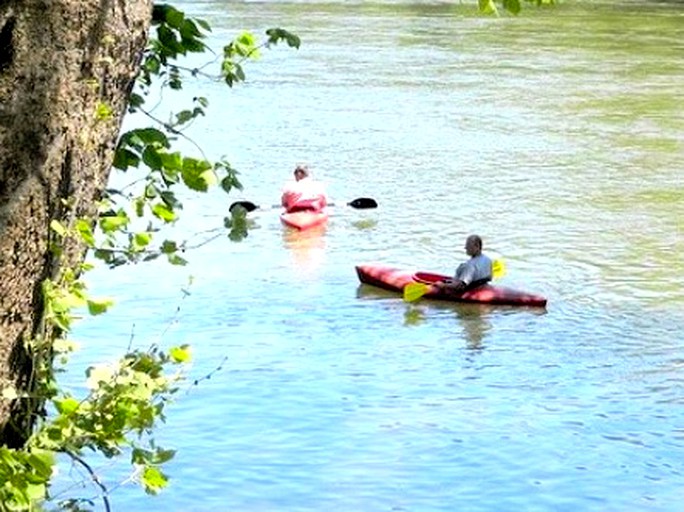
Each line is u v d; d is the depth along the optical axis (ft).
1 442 27.53
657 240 146.41
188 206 157.17
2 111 25.91
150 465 32.32
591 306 121.49
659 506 77.56
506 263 137.59
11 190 26.07
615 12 393.91
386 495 78.13
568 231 150.20
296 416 90.68
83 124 26.91
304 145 199.21
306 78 261.85
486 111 228.22
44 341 27.50
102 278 124.98
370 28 346.95
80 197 27.53
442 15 379.76
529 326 114.83
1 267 26.16
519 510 76.74
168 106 223.92
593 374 101.71
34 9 26.07
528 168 184.75
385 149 196.85
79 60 26.58
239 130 209.36
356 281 128.77
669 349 108.37
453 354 106.83
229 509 75.51
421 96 242.99
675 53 304.50
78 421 29.40
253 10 383.04
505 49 307.78
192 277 52.42
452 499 77.82
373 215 156.87
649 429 89.56
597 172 182.39
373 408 92.73
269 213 156.46
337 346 108.17
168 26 39.34
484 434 87.92
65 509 37.99
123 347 105.70
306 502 77.10
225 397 93.50
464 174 180.55
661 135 209.26
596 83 258.78
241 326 112.98
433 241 146.82
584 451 85.40
